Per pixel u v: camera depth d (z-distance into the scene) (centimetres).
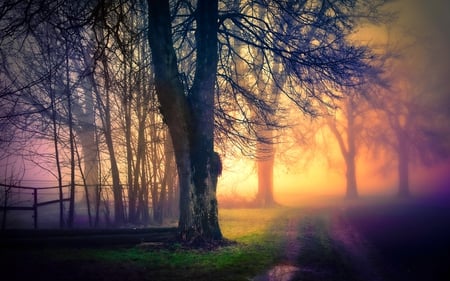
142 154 1499
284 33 1294
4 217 1120
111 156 1435
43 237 1016
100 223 1452
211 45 1130
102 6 926
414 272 862
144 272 796
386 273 849
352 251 1080
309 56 1145
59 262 836
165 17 1028
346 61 1135
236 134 1320
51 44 1198
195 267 849
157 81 1034
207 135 1097
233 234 1351
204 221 1078
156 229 1133
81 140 1739
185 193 1080
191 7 1334
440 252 1077
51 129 1498
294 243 1184
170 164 1652
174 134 1069
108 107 1428
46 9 969
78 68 1398
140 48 1450
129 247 1030
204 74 1113
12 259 841
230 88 1445
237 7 1439
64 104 1527
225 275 797
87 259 874
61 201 1247
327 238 1286
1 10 924
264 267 875
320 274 829
